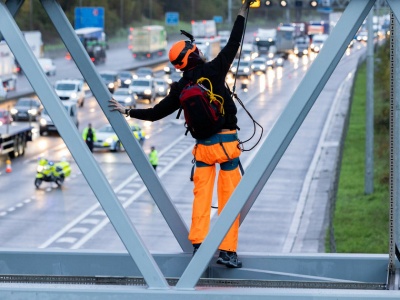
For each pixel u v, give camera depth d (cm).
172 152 11188
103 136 11069
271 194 8588
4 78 14675
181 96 1136
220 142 1158
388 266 1155
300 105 977
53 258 1231
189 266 992
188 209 7831
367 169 8094
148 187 1221
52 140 12088
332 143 11531
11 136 10600
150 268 988
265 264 1231
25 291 980
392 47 1109
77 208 8069
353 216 7119
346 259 1216
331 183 8188
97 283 1116
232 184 1177
